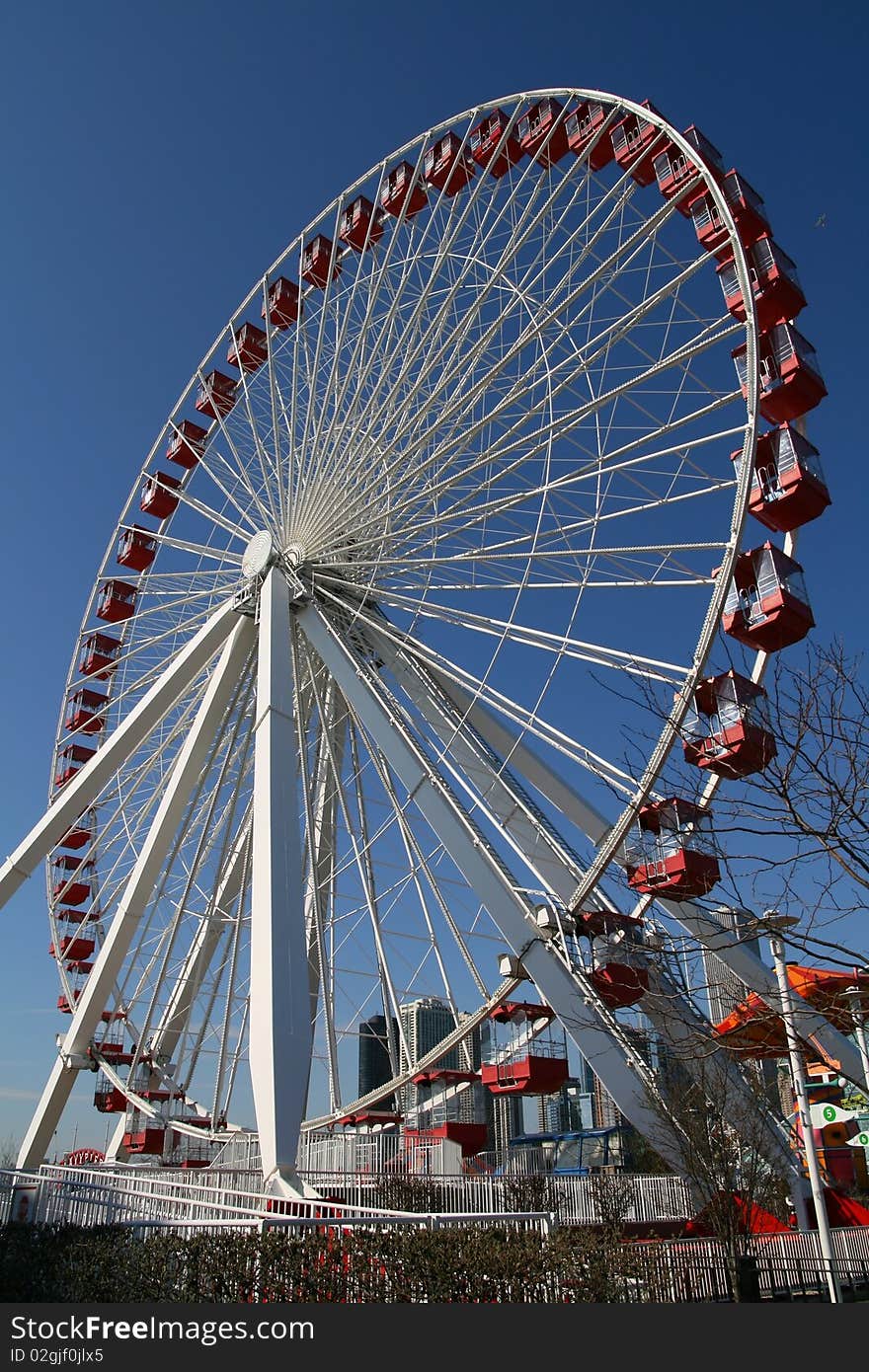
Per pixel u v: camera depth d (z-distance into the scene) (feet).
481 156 95.09
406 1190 67.10
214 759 103.24
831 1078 79.77
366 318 93.91
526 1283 32.12
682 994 43.29
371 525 94.84
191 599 110.63
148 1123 104.78
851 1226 66.64
